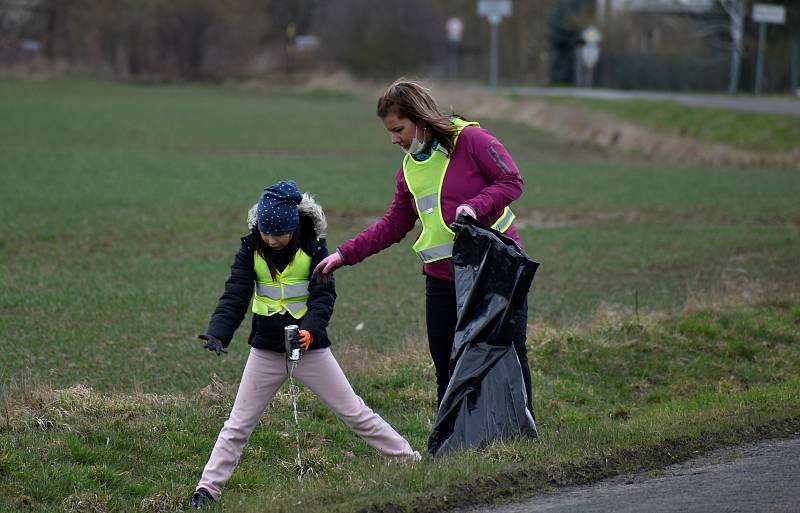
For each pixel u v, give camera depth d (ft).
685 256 190.29
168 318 135.33
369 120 520.01
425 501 63.41
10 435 82.69
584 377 110.01
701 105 460.55
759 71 611.47
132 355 116.37
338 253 74.90
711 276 169.99
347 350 116.16
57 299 145.48
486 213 71.51
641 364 114.01
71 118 481.46
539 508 62.23
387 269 175.73
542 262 184.96
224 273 169.07
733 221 236.22
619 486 66.39
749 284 151.94
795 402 85.92
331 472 79.25
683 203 263.49
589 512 60.59
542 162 356.59
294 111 568.41
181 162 335.26
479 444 71.10
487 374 71.97
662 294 155.02
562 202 264.11
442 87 625.82
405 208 75.97
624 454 71.46
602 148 409.28
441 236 73.67
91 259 179.83
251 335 71.92
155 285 157.48
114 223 219.00
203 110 557.33
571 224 232.53
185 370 110.63
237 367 112.37
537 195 275.80
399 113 71.82
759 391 94.43
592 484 67.26
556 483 67.05
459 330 72.38
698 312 130.00
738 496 62.44
